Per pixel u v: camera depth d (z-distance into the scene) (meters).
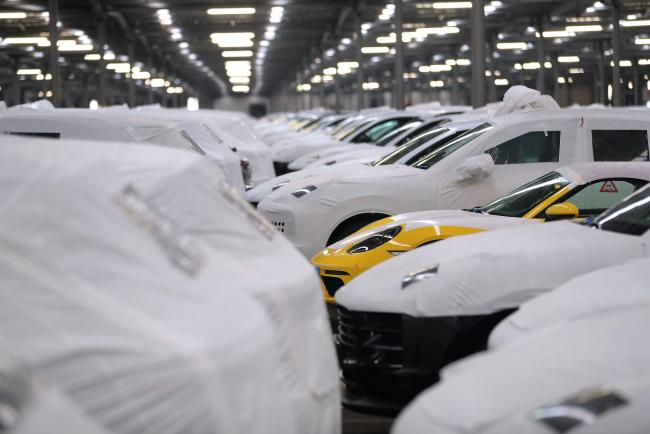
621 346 4.02
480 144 11.27
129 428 3.37
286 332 4.34
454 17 44.12
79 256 3.65
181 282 3.78
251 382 3.65
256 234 4.70
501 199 9.49
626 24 41.12
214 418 3.44
